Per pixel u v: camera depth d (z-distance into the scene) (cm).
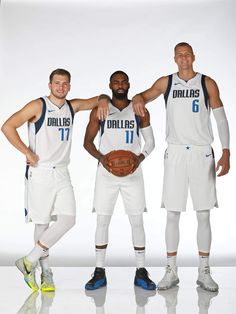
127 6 827
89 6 826
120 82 522
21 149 507
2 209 819
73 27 824
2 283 571
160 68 822
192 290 534
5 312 462
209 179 521
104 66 822
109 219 536
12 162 823
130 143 525
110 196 527
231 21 823
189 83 519
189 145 518
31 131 515
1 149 825
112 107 527
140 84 822
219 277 604
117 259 756
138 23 824
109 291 532
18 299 502
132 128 525
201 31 825
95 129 530
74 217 514
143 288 541
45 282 532
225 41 825
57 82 507
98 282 541
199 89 518
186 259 758
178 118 518
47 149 509
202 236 531
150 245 802
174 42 825
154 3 824
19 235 812
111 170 510
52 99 512
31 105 509
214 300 499
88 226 814
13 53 825
